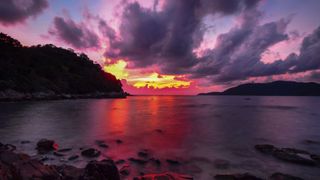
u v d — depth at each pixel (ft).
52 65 415.85
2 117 118.52
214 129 90.89
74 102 288.92
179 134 78.38
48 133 76.69
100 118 124.98
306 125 104.99
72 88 409.90
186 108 234.79
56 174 27.84
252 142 66.39
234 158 48.26
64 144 59.47
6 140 63.72
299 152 50.19
